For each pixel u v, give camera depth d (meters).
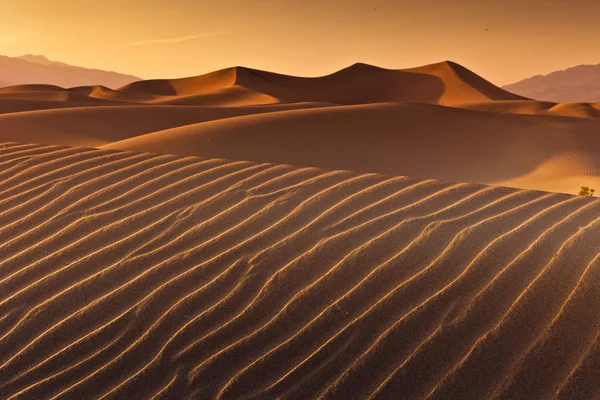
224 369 3.05
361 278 3.74
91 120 28.92
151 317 3.48
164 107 35.69
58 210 5.06
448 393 2.79
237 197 5.16
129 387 2.97
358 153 22.38
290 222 4.59
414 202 4.94
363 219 4.59
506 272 3.69
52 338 3.35
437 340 3.12
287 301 3.55
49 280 3.92
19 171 6.25
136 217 4.83
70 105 47.03
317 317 3.39
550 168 24.12
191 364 3.10
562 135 30.11
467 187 5.35
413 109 31.17
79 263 4.12
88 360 3.17
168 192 5.36
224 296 3.65
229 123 23.98
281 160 20.06
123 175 5.93
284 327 3.33
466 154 24.75
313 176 5.71
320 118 26.23
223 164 6.25
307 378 2.96
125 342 3.29
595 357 2.90
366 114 28.30
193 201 5.11
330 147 22.36
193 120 32.19
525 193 5.22
